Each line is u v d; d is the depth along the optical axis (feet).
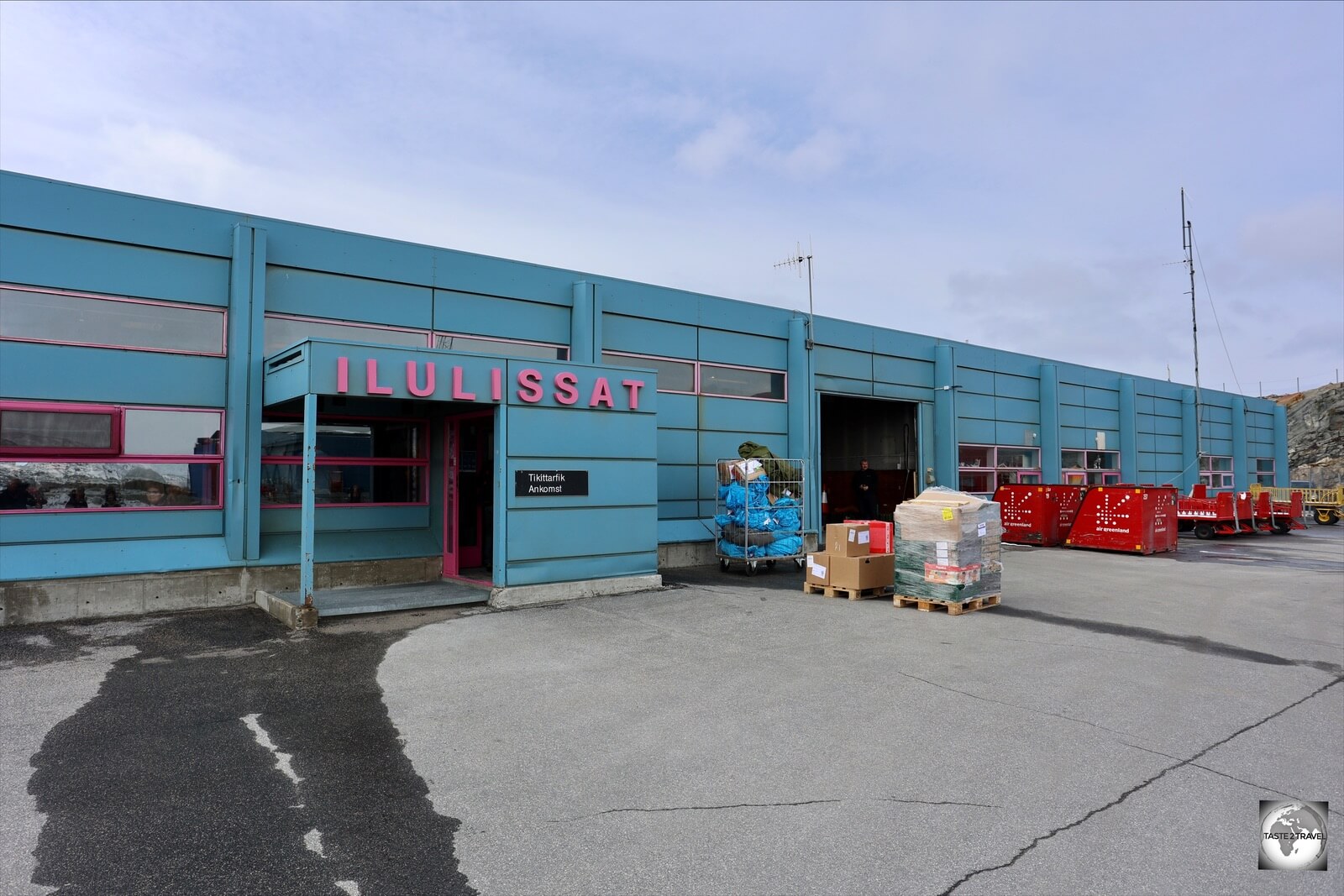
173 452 31.96
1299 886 11.47
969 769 15.81
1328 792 14.88
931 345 65.82
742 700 20.22
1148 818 13.70
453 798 14.48
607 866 12.03
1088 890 11.33
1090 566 50.24
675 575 43.14
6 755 16.38
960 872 11.85
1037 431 76.43
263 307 33.35
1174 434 97.25
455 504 37.50
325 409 35.76
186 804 14.16
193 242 32.55
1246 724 18.74
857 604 34.17
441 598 32.71
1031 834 13.08
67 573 29.01
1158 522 59.36
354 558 35.58
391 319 37.32
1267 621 31.09
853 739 17.49
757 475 43.83
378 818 13.66
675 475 47.98
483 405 34.37
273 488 34.65
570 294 43.60
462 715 19.02
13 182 29.14
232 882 11.56
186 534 32.17
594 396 35.99
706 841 12.82
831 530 36.86
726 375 51.01
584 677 22.34
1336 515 94.32
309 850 12.53
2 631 27.35
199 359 32.58
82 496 30.19
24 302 29.25
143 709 19.33
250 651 25.02
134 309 31.35
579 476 35.55
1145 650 26.02
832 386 57.36
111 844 12.66
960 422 67.87
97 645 25.61
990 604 33.65
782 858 12.25
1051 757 16.47
